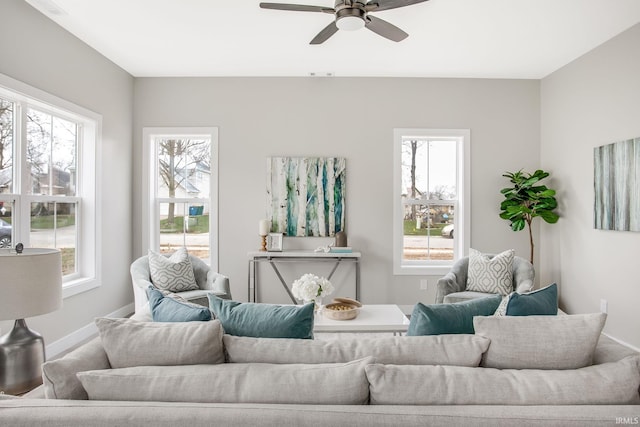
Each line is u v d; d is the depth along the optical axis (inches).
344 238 167.2
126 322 55.2
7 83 102.0
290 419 42.6
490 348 52.4
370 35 131.3
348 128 174.2
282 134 174.1
